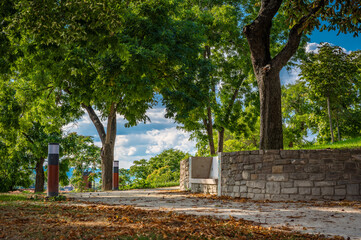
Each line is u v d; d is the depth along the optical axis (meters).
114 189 20.92
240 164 11.99
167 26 17.64
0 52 11.92
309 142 40.75
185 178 17.44
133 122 19.31
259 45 13.02
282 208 8.66
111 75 15.11
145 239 4.96
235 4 27.03
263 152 11.33
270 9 13.02
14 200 10.37
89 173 36.84
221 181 12.83
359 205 8.84
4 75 16.31
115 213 7.48
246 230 5.73
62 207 8.41
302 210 8.19
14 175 30.11
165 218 6.79
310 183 10.53
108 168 21.00
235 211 8.12
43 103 22.72
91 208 8.44
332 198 10.30
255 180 11.41
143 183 24.12
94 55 15.24
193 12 23.89
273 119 12.48
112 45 10.68
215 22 24.69
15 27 10.84
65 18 9.94
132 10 16.88
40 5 9.55
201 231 5.58
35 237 4.97
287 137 37.75
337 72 17.78
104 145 21.25
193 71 20.27
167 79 19.45
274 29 25.41
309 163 10.62
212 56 28.20
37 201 10.22
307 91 31.23
